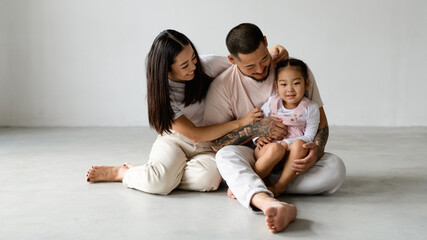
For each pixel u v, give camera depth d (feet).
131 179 8.75
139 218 7.18
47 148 13.87
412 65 18.30
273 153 7.79
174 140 8.87
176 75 8.04
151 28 19.30
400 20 18.16
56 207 7.80
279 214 6.40
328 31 18.61
